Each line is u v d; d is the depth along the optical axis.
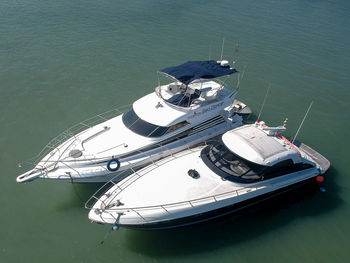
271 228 11.30
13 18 27.36
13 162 13.45
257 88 19.91
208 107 13.61
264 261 10.23
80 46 23.66
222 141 12.08
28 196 12.06
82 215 11.47
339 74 21.80
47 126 15.66
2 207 11.55
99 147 12.27
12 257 9.92
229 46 25.06
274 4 35.50
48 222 11.13
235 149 11.46
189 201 10.25
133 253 10.27
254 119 17.03
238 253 10.41
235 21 30.08
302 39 26.94
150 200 10.41
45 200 11.95
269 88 19.97
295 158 11.86
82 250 10.28
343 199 12.56
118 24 27.86
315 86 20.33
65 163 11.60
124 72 20.86
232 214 11.57
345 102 18.86
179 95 13.87
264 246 10.67
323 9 35.09
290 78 21.11
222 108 14.23
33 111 16.64
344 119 17.36
